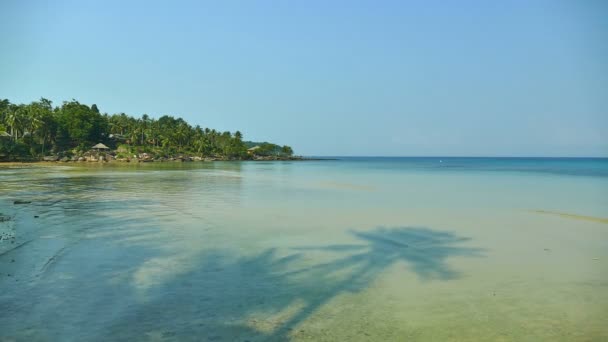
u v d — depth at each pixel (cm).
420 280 1001
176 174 5662
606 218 1938
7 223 1617
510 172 7475
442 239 1470
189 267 1066
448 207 2323
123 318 740
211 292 886
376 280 996
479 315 791
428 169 9288
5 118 11644
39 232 1459
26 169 6600
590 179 5125
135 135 14550
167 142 15125
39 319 726
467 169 9406
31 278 944
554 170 8588
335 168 9969
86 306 790
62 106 14138
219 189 3403
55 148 12138
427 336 702
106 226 1614
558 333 720
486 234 1559
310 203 2473
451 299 874
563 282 993
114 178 4525
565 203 2538
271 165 12331
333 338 686
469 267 1116
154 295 858
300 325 733
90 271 1009
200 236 1458
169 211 2055
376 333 708
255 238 1438
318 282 972
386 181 4772
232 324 729
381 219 1880
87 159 11369
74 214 1891
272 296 873
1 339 647
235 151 18800
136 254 1187
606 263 1161
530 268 1110
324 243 1380
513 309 823
